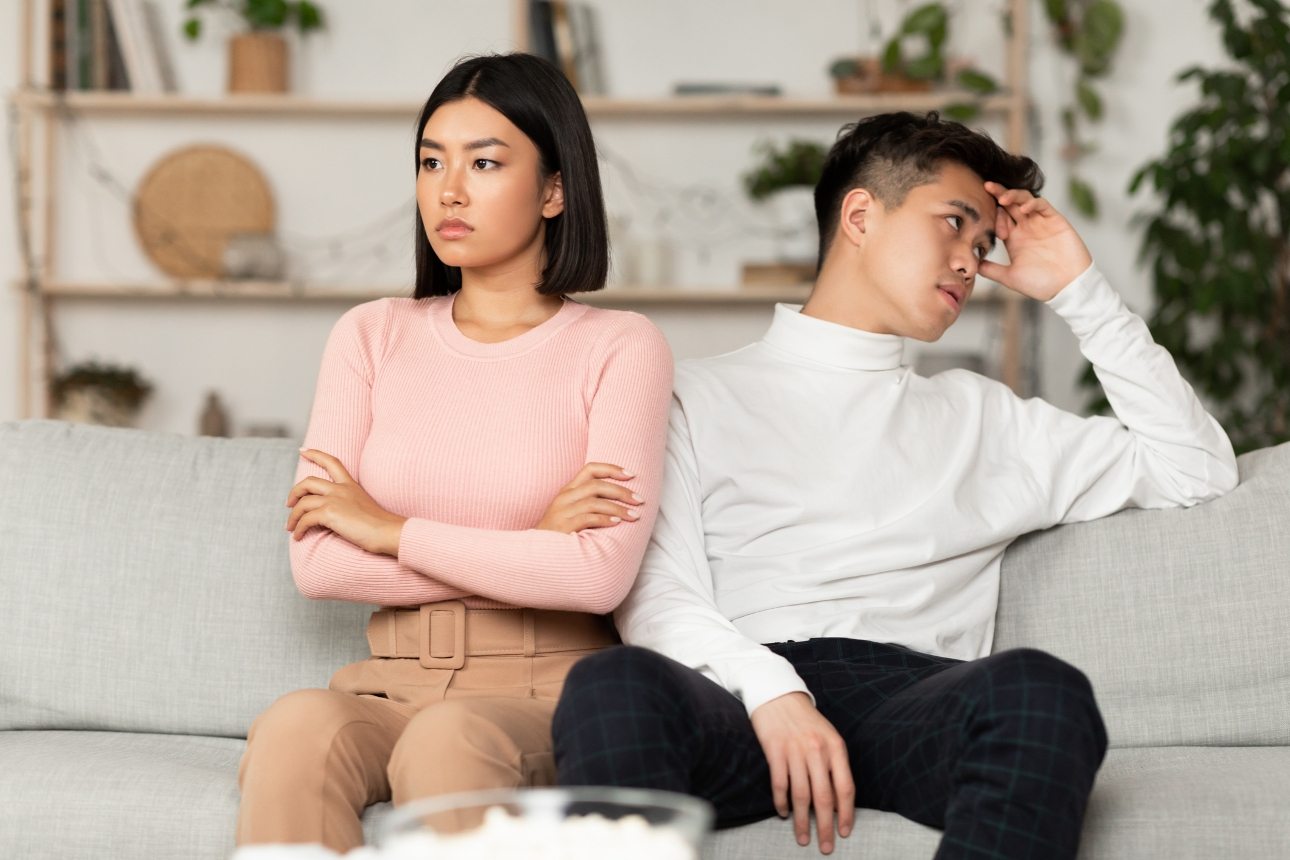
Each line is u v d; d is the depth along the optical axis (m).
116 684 1.81
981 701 1.25
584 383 1.63
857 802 1.46
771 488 1.71
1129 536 1.79
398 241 4.22
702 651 1.50
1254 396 3.92
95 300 4.24
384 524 1.54
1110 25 3.99
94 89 4.08
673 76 4.19
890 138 1.81
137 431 1.97
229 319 4.24
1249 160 3.52
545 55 4.03
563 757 1.26
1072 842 1.21
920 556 1.70
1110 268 4.11
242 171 4.21
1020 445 1.82
